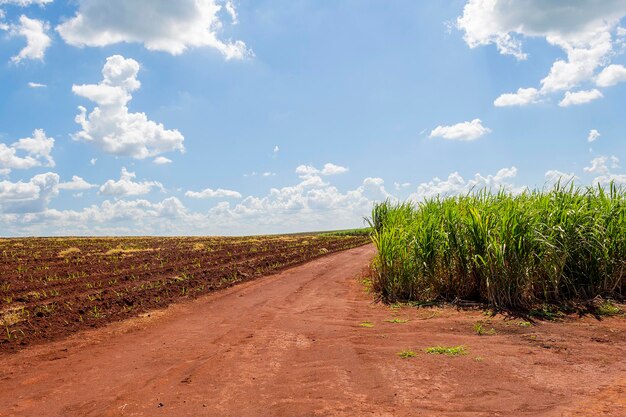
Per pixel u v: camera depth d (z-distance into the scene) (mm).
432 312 7523
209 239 38906
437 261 8805
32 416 3852
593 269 7898
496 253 7496
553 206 8203
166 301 9859
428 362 4680
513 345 5293
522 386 3848
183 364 5152
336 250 23141
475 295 8266
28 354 6062
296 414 3480
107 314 8500
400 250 9031
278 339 6129
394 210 13125
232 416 3549
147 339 6691
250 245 27172
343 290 10594
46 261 17578
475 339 5652
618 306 7250
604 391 3607
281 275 14047
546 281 7824
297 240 34250
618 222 8008
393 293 8914
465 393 3746
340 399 3748
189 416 3613
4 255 19812
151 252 21797
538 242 7578
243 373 4672
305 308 8562
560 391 3670
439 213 9320
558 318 6680
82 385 4637
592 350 4977
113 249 23031
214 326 7387
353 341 5758
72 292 10914
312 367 4750
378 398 3734
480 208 8734
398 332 6191
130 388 4414
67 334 7152
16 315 8172
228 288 11781
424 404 3541
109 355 5848
